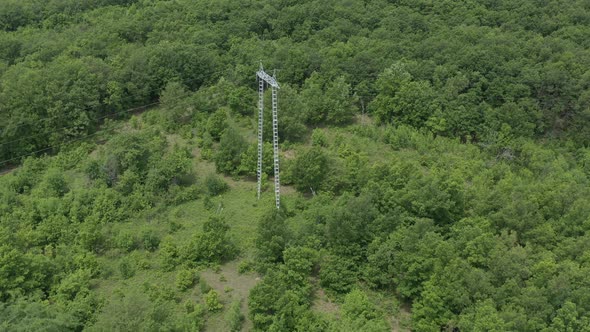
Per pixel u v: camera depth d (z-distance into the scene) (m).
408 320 52.34
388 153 75.06
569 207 59.03
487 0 109.75
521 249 51.94
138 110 86.31
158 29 97.62
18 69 82.19
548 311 45.94
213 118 78.38
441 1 109.50
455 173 66.94
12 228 59.56
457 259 50.28
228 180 71.75
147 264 57.69
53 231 59.72
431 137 77.56
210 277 56.81
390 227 56.69
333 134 80.44
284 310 48.75
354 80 84.88
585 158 75.75
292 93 81.12
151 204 66.06
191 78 88.00
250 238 61.22
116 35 93.88
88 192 64.94
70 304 50.69
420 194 59.06
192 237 60.22
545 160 73.50
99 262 57.72
